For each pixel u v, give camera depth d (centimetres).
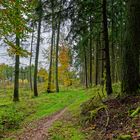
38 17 1664
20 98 3516
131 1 1388
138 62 1387
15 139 1406
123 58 1405
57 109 2323
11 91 5291
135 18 1376
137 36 1377
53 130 1412
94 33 1959
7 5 1348
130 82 1380
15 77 3016
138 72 1382
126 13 1416
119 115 1155
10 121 1884
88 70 5966
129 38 1385
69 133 1255
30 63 4872
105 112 1282
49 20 1708
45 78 5538
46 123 1694
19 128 1725
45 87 4891
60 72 6288
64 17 1712
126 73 1390
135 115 1076
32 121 1895
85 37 1883
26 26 1457
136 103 1218
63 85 7125
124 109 1210
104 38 1820
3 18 1377
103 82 2512
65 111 2069
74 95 3553
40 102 2891
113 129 1059
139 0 1384
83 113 1580
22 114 2172
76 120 1512
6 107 2467
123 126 1045
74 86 6600
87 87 4556
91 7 1755
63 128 1397
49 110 2333
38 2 1620
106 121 1175
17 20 1398
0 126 1727
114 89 2197
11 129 1716
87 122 1323
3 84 7869
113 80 3872
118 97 1411
